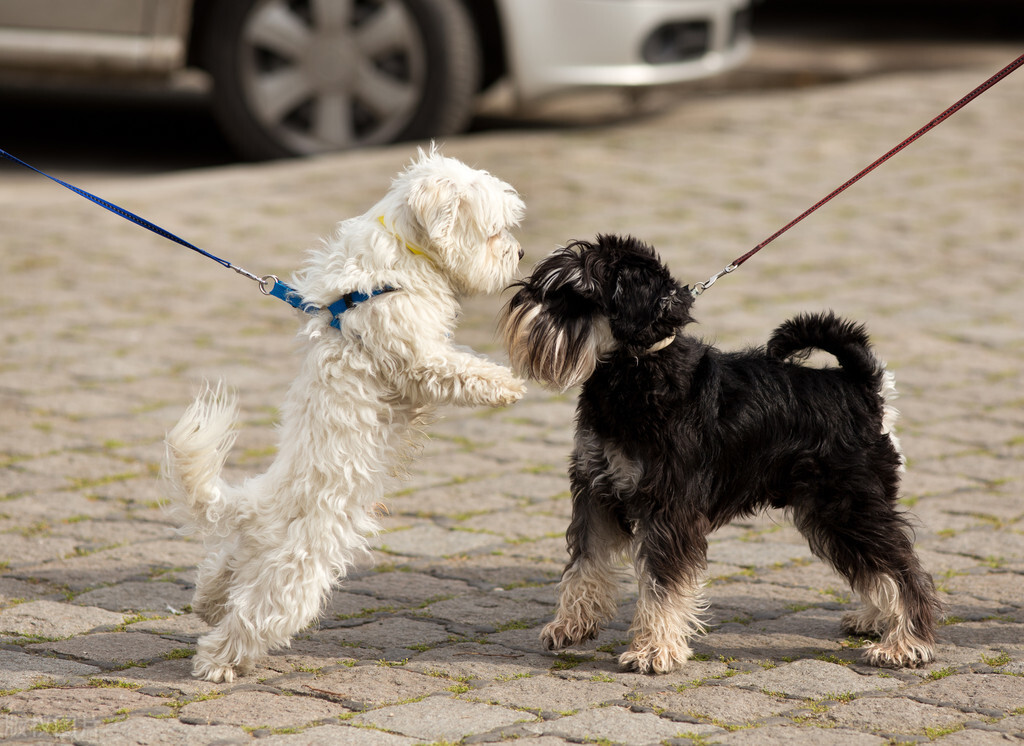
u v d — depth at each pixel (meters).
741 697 4.62
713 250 10.59
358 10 12.44
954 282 10.16
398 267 4.71
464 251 4.76
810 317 5.19
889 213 11.72
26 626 5.23
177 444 4.64
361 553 6.10
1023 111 14.54
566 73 12.30
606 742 4.22
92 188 12.54
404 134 12.66
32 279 10.14
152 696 4.61
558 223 10.98
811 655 5.03
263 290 5.04
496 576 5.88
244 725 4.36
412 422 4.94
